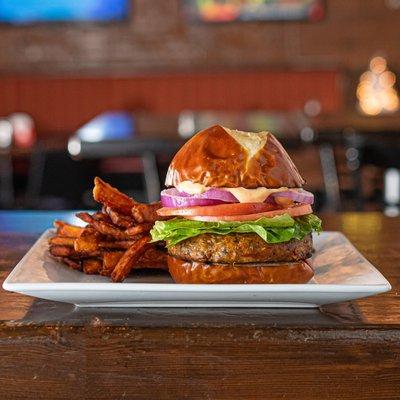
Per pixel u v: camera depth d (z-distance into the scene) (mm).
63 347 549
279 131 1971
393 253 801
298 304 583
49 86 3590
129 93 3605
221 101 3604
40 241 721
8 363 552
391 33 3547
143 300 576
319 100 3590
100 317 567
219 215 586
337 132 1917
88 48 3588
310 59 3578
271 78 3582
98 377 552
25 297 619
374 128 1974
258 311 582
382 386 549
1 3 3561
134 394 553
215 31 3572
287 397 551
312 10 3533
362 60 3574
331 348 545
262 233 572
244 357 547
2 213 1055
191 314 574
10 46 3590
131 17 3566
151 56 3594
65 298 570
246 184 589
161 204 653
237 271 582
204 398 552
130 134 1907
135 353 548
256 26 3562
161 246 661
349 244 725
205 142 606
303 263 599
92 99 3596
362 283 593
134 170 2531
